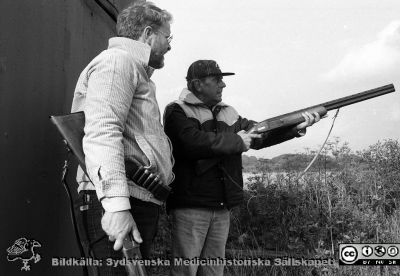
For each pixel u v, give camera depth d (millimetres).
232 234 5059
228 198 3188
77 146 2123
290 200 5004
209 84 3244
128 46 2359
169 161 2383
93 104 2109
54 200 2770
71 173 3020
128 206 2035
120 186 2035
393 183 5477
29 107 2463
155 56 2512
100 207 2221
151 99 2326
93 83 2150
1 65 2170
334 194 5273
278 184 5281
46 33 2705
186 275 3143
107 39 4305
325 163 5574
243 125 3447
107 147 2053
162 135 2361
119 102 2129
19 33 2355
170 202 3188
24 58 2410
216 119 3314
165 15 2531
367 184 5457
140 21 2459
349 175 5555
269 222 5004
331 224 4699
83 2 3488
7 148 2227
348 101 3537
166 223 4848
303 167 5637
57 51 2885
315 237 4664
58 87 2889
